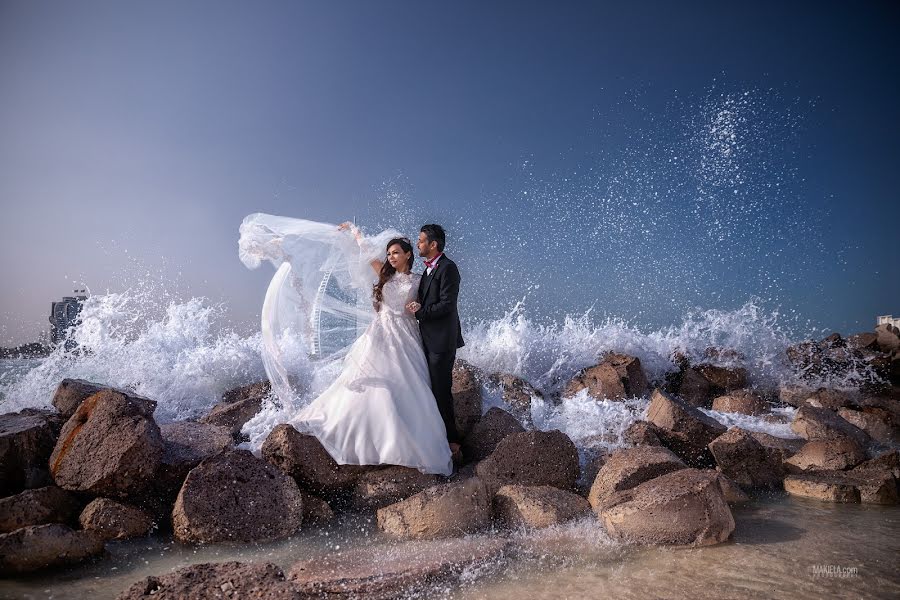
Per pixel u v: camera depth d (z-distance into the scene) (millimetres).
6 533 3295
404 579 3047
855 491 4656
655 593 2951
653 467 4219
